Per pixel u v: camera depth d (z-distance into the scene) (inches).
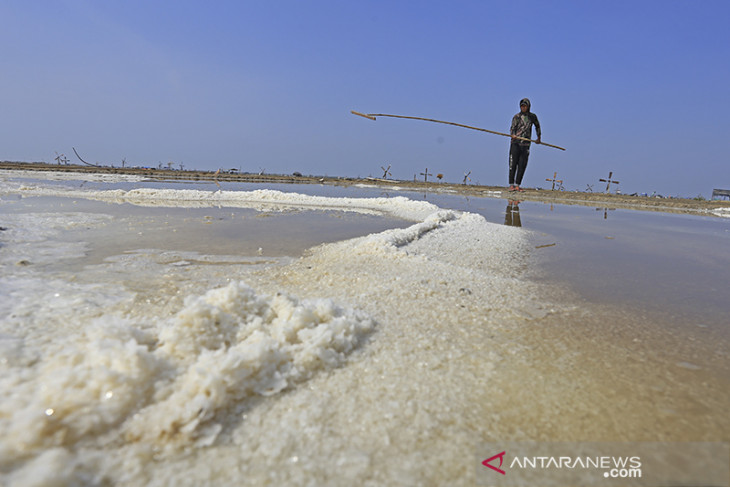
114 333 89.7
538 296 162.2
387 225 370.0
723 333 128.9
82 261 187.9
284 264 200.7
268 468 63.4
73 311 119.6
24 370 81.6
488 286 171.0
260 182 1221.1
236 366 78.5
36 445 61.2
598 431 76.5
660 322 137.6
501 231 339.3
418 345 108.2
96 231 270.1
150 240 247.9
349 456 66.7
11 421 64.7
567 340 118.2
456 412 79.9
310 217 414.0
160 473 61.0
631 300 162.7
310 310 107.7
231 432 70.6
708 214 639.8
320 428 72.7
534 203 717.3
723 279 202.2
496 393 87.5
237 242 254.7
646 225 438.9
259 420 73.9
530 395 87.4
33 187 621.0
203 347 87.7
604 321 136.3
